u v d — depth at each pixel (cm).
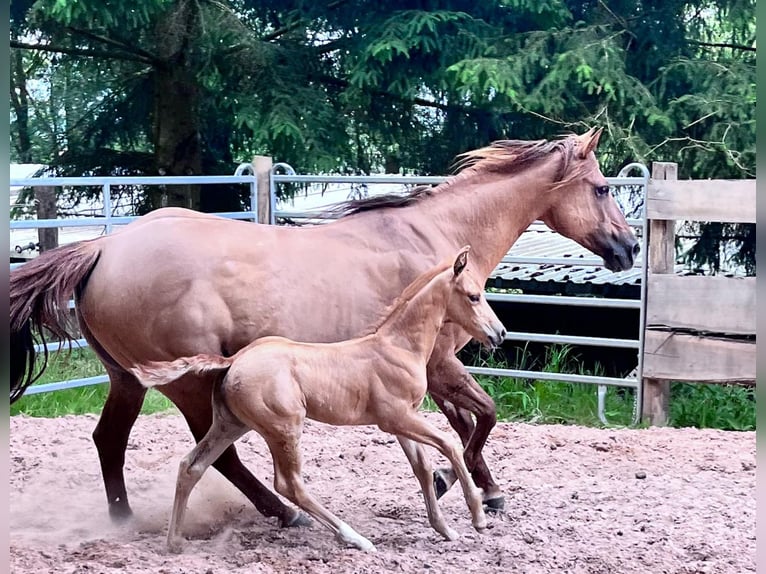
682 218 708
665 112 1029
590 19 1098
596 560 400
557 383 812
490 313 414
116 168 1204
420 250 448
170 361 403
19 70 1277
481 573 380
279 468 396
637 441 648
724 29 1139
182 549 397
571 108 1077
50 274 405
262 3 1173
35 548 399
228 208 1240
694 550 419
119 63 1190
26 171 1311
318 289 416
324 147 1099
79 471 567
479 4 1095
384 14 1087
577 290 865
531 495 519
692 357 713
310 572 371
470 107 1165
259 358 381
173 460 595
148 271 399
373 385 398
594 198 498
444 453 414
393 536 429
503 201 483
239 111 1058
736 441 651
